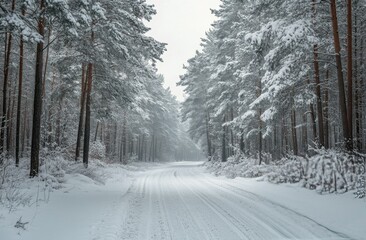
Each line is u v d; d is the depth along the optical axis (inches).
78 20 526.3
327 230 299.1
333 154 510.9
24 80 1325.0
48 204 386.9
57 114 1131.3
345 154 519.8
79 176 658.8
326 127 810.8
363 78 867.4
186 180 898.7
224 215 374.9
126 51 763.4
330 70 850.8
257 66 999.0
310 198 448.1
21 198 363.3
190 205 446.0
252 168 861.8
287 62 664.4
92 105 936.3
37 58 565.0
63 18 488.1
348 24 558.6
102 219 341.1
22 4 455.2
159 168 1795.0
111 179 818.2
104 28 727.7
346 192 444.5
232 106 1342.3
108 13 753.0
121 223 329.7
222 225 326.3
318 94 700.7
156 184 773.3
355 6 706.8
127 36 810.2
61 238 267.3
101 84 876.6
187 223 335.6
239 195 542.3
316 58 687.7
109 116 961.5
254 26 1019.3
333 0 577.3
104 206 415.2
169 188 676.7
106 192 566.3
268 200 469.7
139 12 796.6
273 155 1247.5
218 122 1619.1
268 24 593.0
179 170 1513.3
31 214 322.0
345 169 475.2
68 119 1163.9
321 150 553.6
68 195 478.0
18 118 783.7
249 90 1096.8
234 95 1288.1
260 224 328.8
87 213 365.4
